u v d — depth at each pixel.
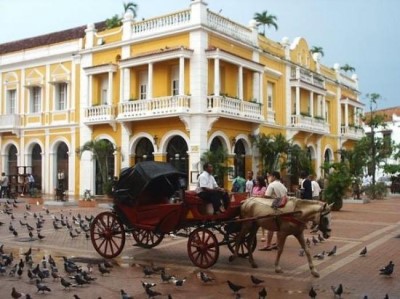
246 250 12.73
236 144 29.06
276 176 11.17
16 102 35.88
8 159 36.66
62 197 28.84
